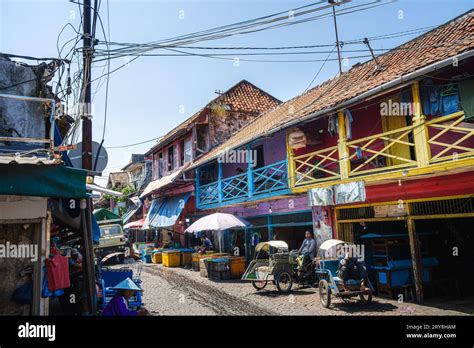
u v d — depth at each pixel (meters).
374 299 10.06
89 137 8.46
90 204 8.93
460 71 8.52
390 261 10.16
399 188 9.88
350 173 10.27
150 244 25.22
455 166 7.69
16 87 9.05
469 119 7.51
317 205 11.32
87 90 8.52
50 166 6.43
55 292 7.10
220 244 17.86
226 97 23.19
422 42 11.54
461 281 10.83
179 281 14.70
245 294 11.44
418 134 8.44
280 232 15.73
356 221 11.17
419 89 8.52
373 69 12.30
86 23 8.55
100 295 8.97
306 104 14.95
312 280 12.45
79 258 9.52
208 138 21.55
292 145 12.52
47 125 9.41
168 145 25.20
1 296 6.97
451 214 8.80
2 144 8.61
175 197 23.09
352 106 10.66
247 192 14.80
